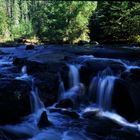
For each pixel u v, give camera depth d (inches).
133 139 352.8
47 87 474.6
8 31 2763.3
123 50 743.7
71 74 514.6
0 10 2802.7
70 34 1699.1
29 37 2244.1
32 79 485.1
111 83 473.7
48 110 442.9
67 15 1707.7
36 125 393.1
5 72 538.6
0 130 374.6
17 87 427.5
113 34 1173.1
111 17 1105.4
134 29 1120.2
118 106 454.9
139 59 612.4
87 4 1680.6
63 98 486.9
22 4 3154.5
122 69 510.6
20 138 359.9
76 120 408.5
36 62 546.6
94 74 511.2
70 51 746.2
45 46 1006.4
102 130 370.9
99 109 459.8
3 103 402.0
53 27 1782.7
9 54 775.1
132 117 431.8
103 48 813.9
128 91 446.3
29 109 425.7
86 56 621.0
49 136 363.9
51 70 516.7
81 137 358.9
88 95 500.7
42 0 2384.4
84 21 1658.5
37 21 2247.8
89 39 1459.2
